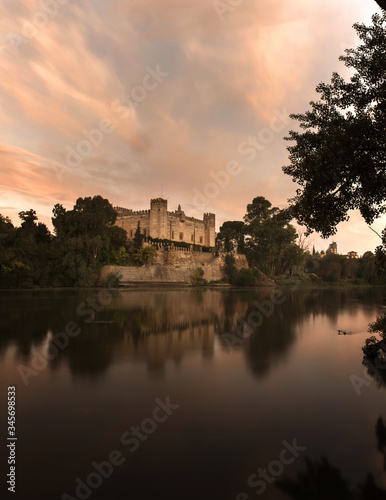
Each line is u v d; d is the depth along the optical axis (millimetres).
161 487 6117
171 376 12805
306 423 8922
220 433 8281
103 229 79562
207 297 54125
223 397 10711
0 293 50438
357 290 98625
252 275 107938
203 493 5969
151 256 94875
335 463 7074
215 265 116188
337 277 135625
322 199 14914
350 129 13164
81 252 73625
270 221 112812
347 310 38406
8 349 16531
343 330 24125
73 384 11734
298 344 19000
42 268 67000
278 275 129125
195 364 14539
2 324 23297
